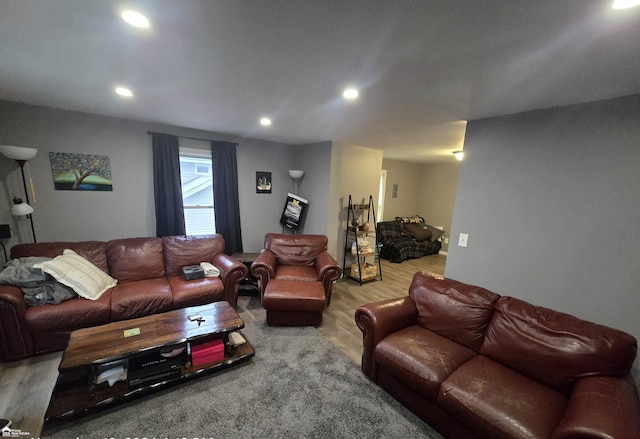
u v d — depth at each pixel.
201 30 1.18
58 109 2.71
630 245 1.60
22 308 2.05
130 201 3.22
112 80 1.83
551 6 0.90
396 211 6.70
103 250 2.80
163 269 3.04
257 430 1.59
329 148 3.91
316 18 1.06
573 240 1.82
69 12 1.06
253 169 4.18
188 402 1.77
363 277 4.25
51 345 2.16
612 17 0.94
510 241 2.12
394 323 2.03
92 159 2.94
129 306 2.37
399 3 0.94
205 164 3.82
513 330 1.72
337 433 1.59
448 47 1.23
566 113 1.81
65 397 1.63
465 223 2.41
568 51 1.20
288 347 2.42
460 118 2.34
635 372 1.59
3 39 1.29
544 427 1.24
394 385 1.84
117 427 1.57
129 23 1.14
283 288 2.78
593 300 1.75
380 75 1.57
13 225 2.64
